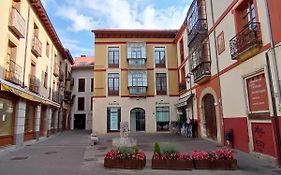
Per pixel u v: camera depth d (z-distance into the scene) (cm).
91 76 3769
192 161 795
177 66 2694
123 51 2681
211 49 1510
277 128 866
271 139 926
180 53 2562
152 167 796
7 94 1256
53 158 1006
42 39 1973
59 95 2720
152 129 2567
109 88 2609
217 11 1412
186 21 2153
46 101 1894
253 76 1045
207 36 1573
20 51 1447
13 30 1333
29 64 1612
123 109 2578
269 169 793
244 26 1085
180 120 2442
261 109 998
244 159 960
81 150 1248
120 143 1405
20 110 1396
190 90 2086
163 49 2741
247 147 1098
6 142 1260
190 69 2044
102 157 1030
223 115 1357
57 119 2616
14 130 1344
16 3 1441
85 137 2098
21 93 1270
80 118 3684
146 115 2589
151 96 2630
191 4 1788
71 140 1811
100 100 2580
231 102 1252
